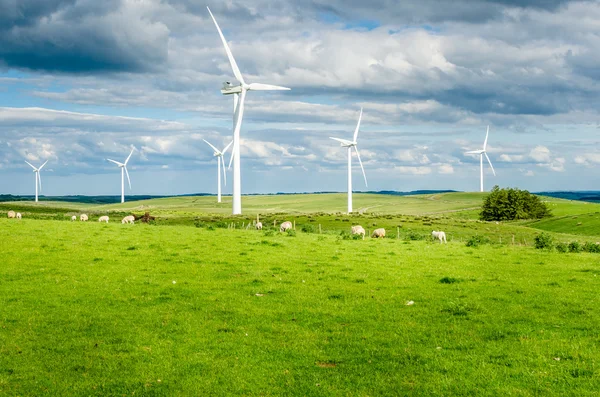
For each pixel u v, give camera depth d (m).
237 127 113.00
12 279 25.16
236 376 13.62
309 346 15.97
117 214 117.44
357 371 13.95
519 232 90.94
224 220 99.88
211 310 20.06
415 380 13.30
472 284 25.38
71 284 24.20
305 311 20.05
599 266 31.41
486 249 40.72
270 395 12.55
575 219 116.00
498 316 19.19
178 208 199.38
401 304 21.25
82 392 12.67
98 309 19.98
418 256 35.50
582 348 15.41
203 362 14.60
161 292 23.05
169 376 13.66
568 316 19.20
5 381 13.23
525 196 154.75
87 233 42.56
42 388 12.86
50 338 16.52
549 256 36.38
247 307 20.58
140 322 18.34
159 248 35.81
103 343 16.09
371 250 37.84
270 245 38.91
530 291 23.61
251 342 16.31
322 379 13.44
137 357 14.98
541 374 13.50
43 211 134.38
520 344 15.90
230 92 111.50
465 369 13.91
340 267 30.08
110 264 29.53
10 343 16.00
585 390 12.45
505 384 12.92
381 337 16.81
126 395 12.54
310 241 42.34
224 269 28.73
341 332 17.34
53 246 34.97
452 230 89.75
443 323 18.42
